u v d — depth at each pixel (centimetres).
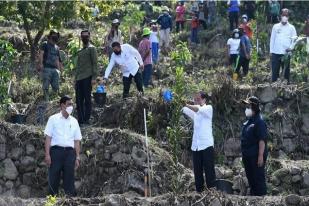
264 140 2048
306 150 2645
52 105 2673
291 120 2670
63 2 3186
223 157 2611
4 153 2441
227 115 2680
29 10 3200
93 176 2425
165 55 3416
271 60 2862
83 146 2444
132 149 2427
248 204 1953
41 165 2427
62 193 2080
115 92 2791
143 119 2634
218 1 3872
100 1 3247
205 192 1973
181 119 2605
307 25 2986
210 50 3438
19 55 3225
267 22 3731
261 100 2708
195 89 2780
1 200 1955
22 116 2653
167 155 2441
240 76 3081
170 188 2362
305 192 2372
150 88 2888
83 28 3575
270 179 2388
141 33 3497
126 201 1952
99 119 2648
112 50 2728
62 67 2827
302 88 2708
